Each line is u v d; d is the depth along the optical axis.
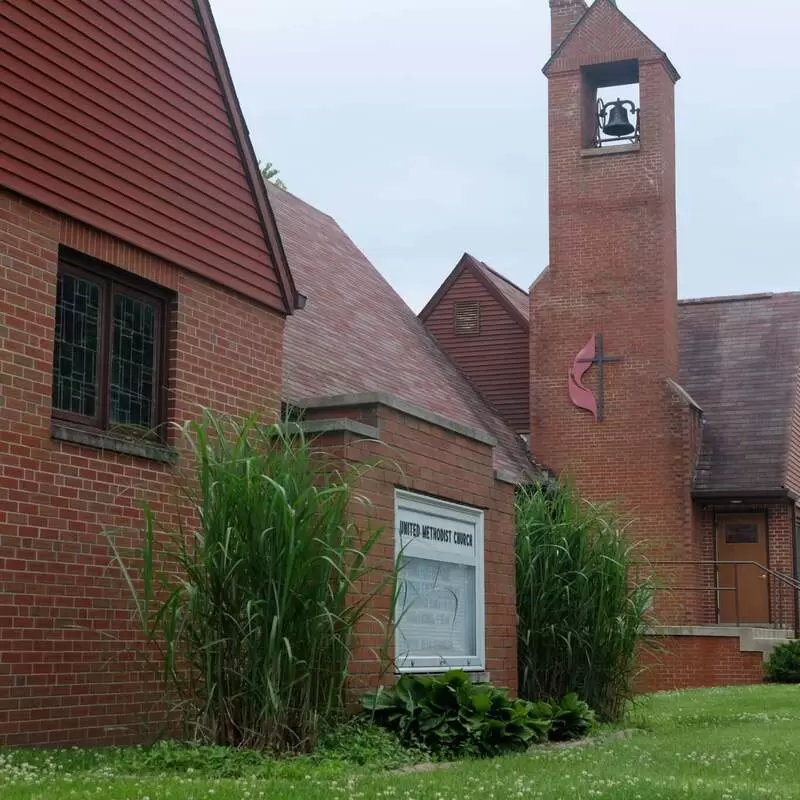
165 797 6.68
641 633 14.29
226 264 12.88
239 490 8.82
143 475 11.30
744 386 27.47
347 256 24.89
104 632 10.16
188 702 8.98
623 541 14.05
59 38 10.80
